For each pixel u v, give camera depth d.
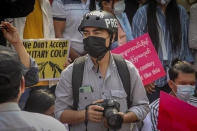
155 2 10.40
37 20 9.00
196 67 10.69
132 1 11.20
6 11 7.32
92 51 6.23
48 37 9.09
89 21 6.21
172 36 10.43
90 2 9.80
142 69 8.62
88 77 6.36
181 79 7.88
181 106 6.55
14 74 4.12
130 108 6.46
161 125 6.78
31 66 6.06
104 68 6.38
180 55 10.55
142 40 8.59
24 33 8.84
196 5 10.59
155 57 8.62
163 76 9.41
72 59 9.57
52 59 8.57
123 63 6.43
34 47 8.43
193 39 10.58
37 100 6.94
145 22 10.30
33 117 4.26
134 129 6.74
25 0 7.27
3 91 4.10
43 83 8.56
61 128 4.32
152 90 9.45
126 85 6.37
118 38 9.89
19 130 4.12
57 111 6.49
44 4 9.09
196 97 8.45
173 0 10.50
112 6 9.95
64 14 9.65
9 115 4.15
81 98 6.36
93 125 6.33
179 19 10.52
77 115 6.25
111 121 5.96
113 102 6.10
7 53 4.15
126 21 10.16
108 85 6.35
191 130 6.50
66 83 6.43
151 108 7.68
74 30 9.67
